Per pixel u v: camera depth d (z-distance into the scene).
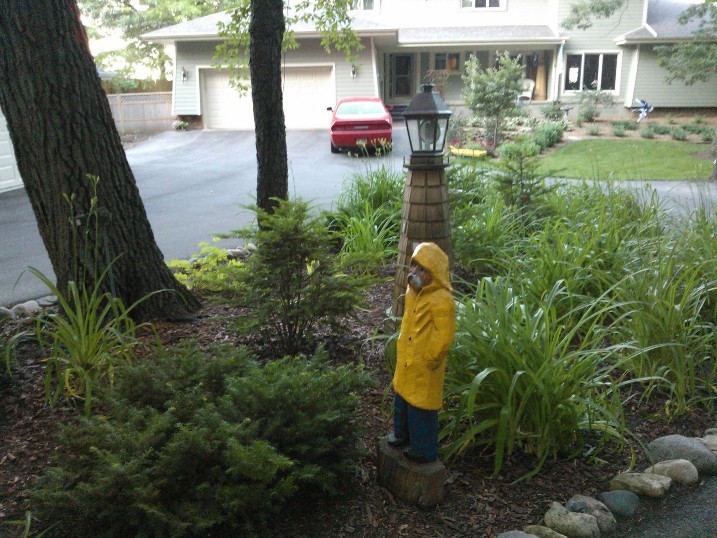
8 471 3.22
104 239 4.72
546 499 3.04
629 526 2.90
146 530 2.57
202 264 6.40
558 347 3.55
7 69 4.42
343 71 23.36
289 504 2.97
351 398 3.16
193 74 23.72
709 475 3.29
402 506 2.97
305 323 4.41
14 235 9.44
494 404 3.26
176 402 3.04
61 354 4.39
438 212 4.24
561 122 22.81
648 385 4.20
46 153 4.59
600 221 6.32
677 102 25.70
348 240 6.91
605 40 25.73
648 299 4.36
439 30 27.02
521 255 5.94
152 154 19.11
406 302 2.88
